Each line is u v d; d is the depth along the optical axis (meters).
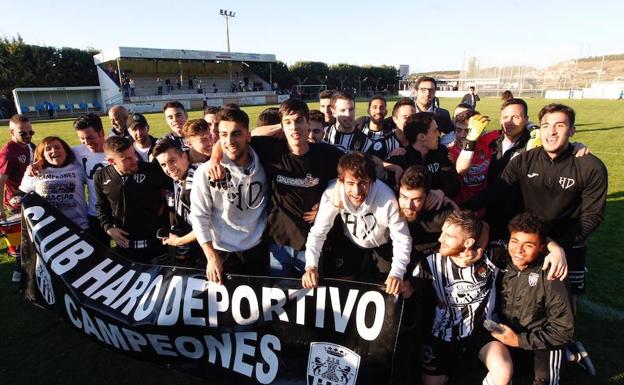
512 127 3.43
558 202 2.73
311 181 2.67
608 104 27.53
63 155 3.82
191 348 2.83
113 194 3.41
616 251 4.55
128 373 2.83
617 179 7.69
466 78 48.00
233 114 2.49
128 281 3.06
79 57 35.12
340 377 2.54
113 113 5.15
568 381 2.64
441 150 3.18
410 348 3.07
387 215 2.54
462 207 3.05
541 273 2.38
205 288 2.82
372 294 2.51
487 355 2.43
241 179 2.67
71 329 3.32
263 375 2.67
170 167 3.22
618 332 3.13
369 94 53.78
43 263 3.32
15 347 3.11
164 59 35.38
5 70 31.06
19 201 4.41
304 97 44.62
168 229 3.58
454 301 2.53
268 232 2.82
